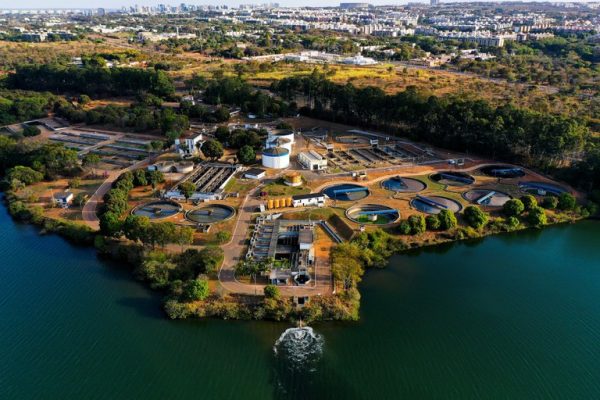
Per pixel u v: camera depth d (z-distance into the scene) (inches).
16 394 3951.8
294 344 4456.2
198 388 3991.1
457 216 6796.3
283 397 3905.0
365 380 4087.1
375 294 5236.2
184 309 4781.0
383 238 6176.2
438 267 5802.2
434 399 3912.4
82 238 6225.4
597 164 7603.4
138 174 7642.7
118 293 5206.7
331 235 6299.2
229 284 5157.5
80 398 3907.5
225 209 6968.5
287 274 5231.3
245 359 4284.0
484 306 5083.7
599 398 3939.5
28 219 6909.5
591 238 6589.6
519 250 6254.9
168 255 5649.6
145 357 4313.5
